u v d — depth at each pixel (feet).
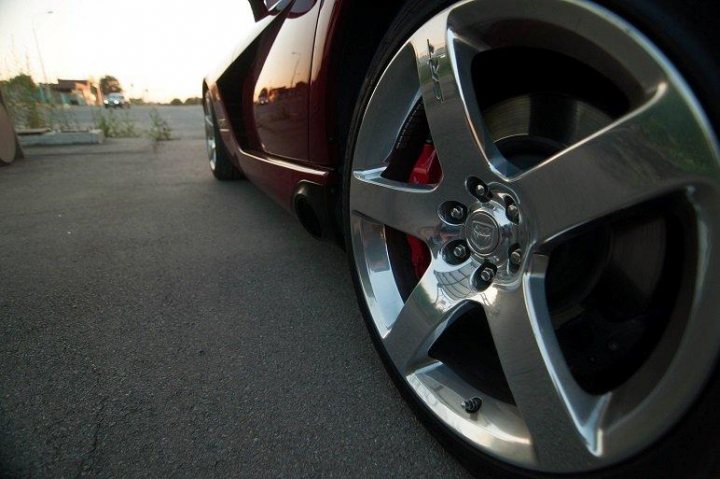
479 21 3.14
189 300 6.70
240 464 3.82
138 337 5.72
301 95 5.80
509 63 3.48
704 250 2.26
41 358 5.27
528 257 3.05
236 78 9.66
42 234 9.79
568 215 2.75
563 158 2.73
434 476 3.73
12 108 27.53
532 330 3.02
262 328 5.93
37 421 4.28
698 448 2.36
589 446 2.76
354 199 4.57
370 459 3.88
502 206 3.22
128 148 24.98
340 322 6.08
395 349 4.17
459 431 3.60
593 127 3.01
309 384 4.82
